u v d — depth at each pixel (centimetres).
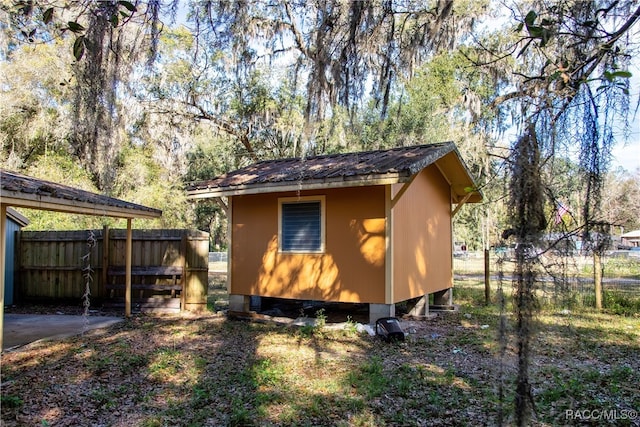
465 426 355
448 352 592
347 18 475
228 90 1627
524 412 272
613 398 417
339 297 757
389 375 489
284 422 366
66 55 1266
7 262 975
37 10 408
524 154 265
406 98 1564
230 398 421
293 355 575
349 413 384
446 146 806
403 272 768
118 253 948
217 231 3284
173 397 427
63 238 980
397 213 753
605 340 654
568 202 282
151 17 395
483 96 1019
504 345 283
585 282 569
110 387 451
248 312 846
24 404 404
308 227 799
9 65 1270
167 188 1686
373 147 1316
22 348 602
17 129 1440
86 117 482
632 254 2388
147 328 745
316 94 554
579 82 259
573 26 285
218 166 2127
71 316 851
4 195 516
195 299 920
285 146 1688
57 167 1409
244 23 571
